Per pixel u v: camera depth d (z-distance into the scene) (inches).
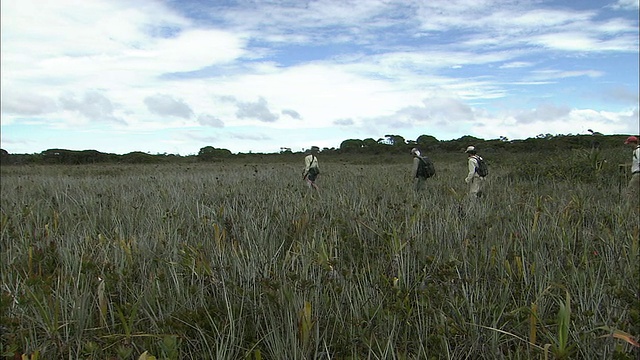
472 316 114.0
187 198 305.6
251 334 117.3
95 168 993.5
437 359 106.7
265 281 126.3
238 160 1456.7
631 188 327.3
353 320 114.2
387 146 1531.7
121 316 105.3
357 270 150.1
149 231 197.6
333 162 1178.6
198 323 116.7
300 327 103.4
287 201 274.1
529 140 1037.8
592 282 128.5
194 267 143.3
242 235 189.5
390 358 105.5
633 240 143.6
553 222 192.2
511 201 262.5
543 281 135.0
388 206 234.7
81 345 109.9
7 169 956.0
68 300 125.6
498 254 159.6
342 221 216.2
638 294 111.0
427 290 129.6
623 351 97.0
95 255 165.0
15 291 126.4
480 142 1317.7
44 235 192.1
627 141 335.3
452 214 226.8
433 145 1466.5
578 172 446.6
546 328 115.7
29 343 108.7
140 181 487.2
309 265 143.7
